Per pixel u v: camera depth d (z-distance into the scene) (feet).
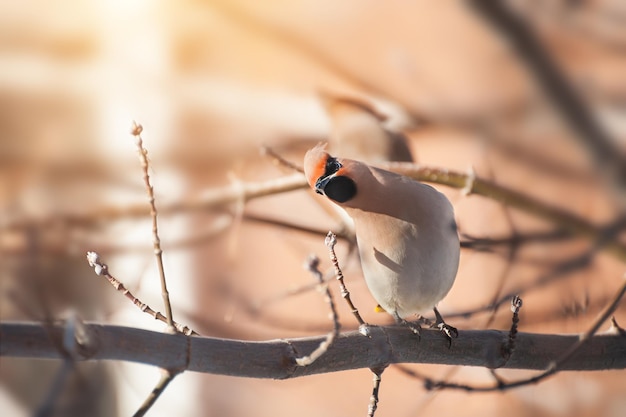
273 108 22.30
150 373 21.66
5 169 22.74
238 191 20.76
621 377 21.31
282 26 23.88
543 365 19.63
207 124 22.90
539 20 20.74
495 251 20.49
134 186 21.74
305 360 19.10
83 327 19.02
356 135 21.02
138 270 21.70
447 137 21.84
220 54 24.16
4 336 18.95
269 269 21.91
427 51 22.15
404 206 19.63
